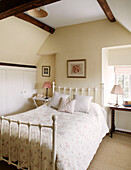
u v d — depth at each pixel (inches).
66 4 107.8
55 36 166.1
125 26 114.1
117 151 108.5
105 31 135.5
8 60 156.3
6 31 128.1
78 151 77.8
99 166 90.0
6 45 139.9
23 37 146.7
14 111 167.5
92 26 142.3
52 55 185.0
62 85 163.2
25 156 75.8
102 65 137.9
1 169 83.1
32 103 194.9
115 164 92.2
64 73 161.5
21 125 87.1
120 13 87.7
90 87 144.8
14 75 165.6
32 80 193.0
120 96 156.3
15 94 167.9
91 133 97.7
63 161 64.4
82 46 148.7
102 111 132.6
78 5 109.6
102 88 136.9
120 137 134.0
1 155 86.4
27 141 75.6
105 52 145.9
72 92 156.4
